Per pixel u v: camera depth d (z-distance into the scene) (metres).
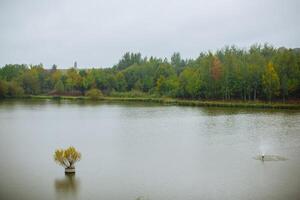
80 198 28.62
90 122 76.31
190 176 34.31
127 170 36.38
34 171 36.00
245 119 79.69
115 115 90.75
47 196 29.00
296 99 119.00
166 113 95.44
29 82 175.62
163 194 29.50
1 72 189.75
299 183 32.16
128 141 52.62
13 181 32.81
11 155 43.16
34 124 72.69
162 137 56.22
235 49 160.50
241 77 122.19
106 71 191.75
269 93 115.25
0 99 155.38
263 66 122.75
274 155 42.28
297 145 49.03
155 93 158.00
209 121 76.94
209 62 134.62
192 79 135.50
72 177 34.00
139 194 29.48
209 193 29.67
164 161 40.12
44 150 46.12
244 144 50.00
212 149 46.62
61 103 134.88
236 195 29.23
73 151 35.22
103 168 37.12
